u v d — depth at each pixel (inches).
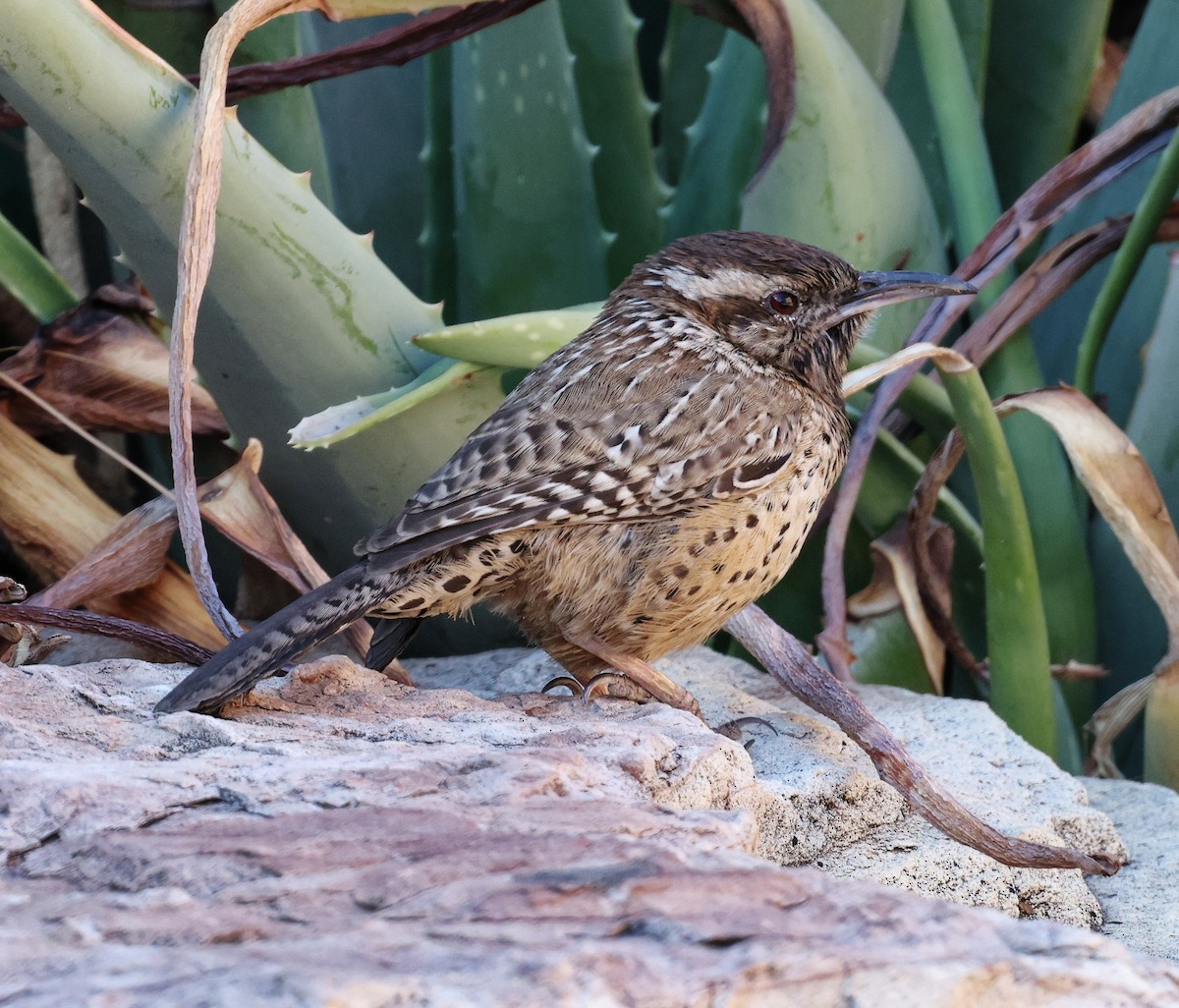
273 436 291.0
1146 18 378.0
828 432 255.9
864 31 350.9
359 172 413.1
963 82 352.5
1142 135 314.7
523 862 136.3
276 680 222.4
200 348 279.0
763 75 362.9
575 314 272.7
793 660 240.5
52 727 189.2
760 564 241.4
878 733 228.5
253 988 100.7
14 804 152.6
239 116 337.4
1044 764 263.3
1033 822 238.7
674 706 244.1
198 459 344.8
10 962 109.0
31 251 331.3
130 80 247.6
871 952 116.9
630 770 185.0
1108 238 326.6
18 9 238.1
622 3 372.5
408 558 214.8
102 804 153.6
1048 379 403.2
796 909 127.7
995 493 287.0
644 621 238.4
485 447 228.8
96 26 244.8
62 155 254.4
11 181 476.4
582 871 133.1
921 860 227.0
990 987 115.5
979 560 354.6
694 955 115.3
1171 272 332.5
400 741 194.7
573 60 359.6
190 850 139.9
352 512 299.0
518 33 353.4
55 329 323.3
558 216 365.4
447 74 378.9
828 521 337.7
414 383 275.7
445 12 293.9
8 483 312.2
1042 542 346.3
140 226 259.9
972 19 370.9
